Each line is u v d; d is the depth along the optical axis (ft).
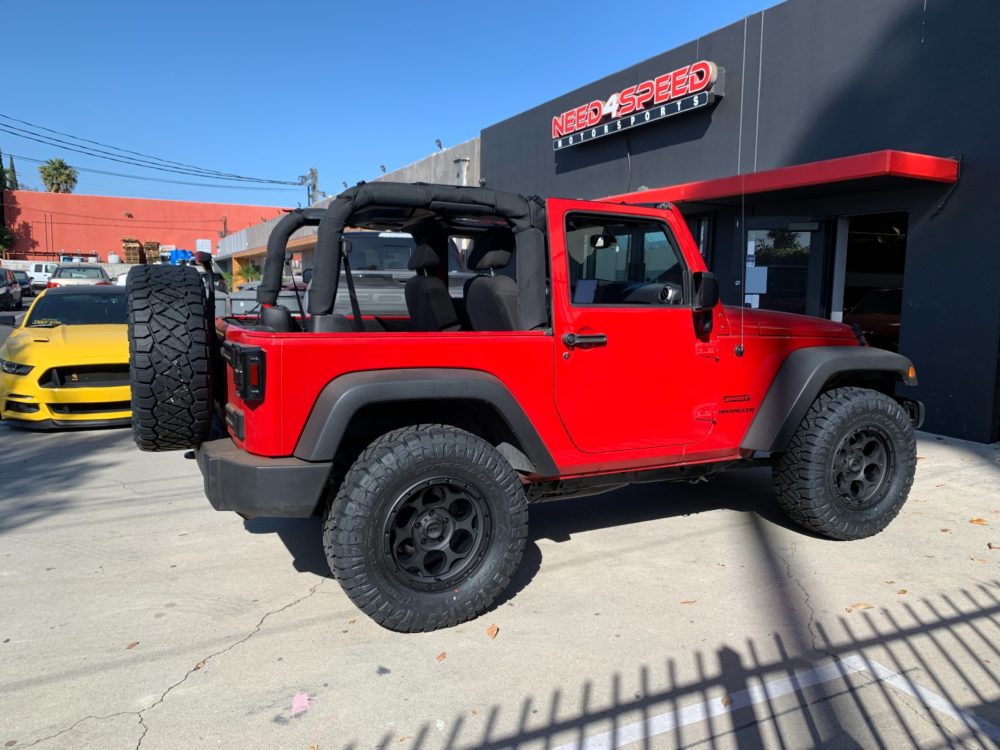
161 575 13.44
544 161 44.37
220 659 10.52
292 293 24.89
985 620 11.65
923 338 24.63
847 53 26.66
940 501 17.75
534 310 12.18
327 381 10.74
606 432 12.76
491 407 11.76
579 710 9.31
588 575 13.50
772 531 15.83
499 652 10.73
